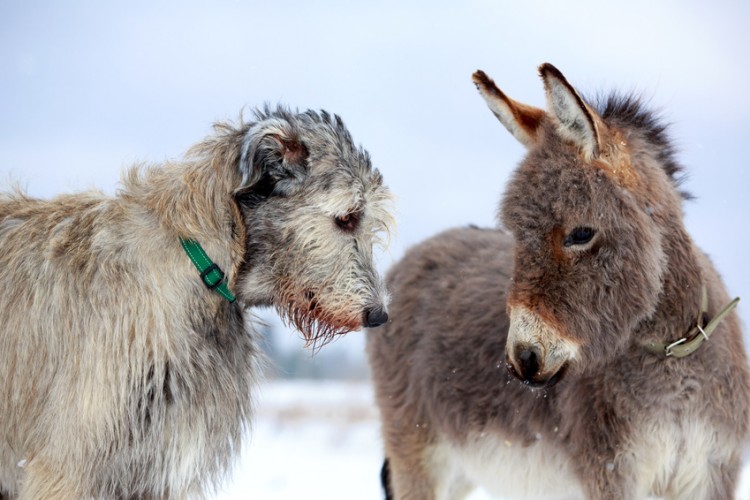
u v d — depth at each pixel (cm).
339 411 1609
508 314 547
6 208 573
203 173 536
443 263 762
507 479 667
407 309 756
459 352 684
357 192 546
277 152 528
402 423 740
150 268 525
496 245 749
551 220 529
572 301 528
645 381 561
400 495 742
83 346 514
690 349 551
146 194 548
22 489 520
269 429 1484
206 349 538
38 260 538
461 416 681
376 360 777
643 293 534
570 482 624
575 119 542
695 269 562
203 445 540
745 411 568
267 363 606
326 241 539
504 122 593
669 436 564
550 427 619
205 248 531
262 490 984
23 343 526
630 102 602
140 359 515
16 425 530
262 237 536
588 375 579
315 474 1090
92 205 557
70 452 507
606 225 528
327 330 548
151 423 520
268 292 544
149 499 535
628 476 573
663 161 598
